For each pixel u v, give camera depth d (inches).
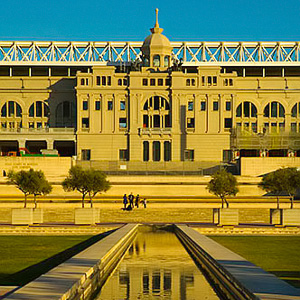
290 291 1286.9
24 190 4626.0
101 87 7637.8
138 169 6894.7
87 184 4694.9
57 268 1614.2
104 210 4643.2
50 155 6939.0
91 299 1435.8
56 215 4542.3
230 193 4702.3
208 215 4596.5
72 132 7652.6
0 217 4589.1
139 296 1467.8
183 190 6156.5
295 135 6860.2
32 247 2600.9
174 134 7573.8
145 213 4598.9
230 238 3127.5
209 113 7623.0
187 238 2684.5
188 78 7672.2
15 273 1818.4
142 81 7662.4
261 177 6151.6
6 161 6515.8
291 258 2185.0
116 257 2143.2
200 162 6914.4
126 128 7628.0
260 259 2156.7
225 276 1609.3
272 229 3412.9
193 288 1553.9
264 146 6879.9
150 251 2359.7
